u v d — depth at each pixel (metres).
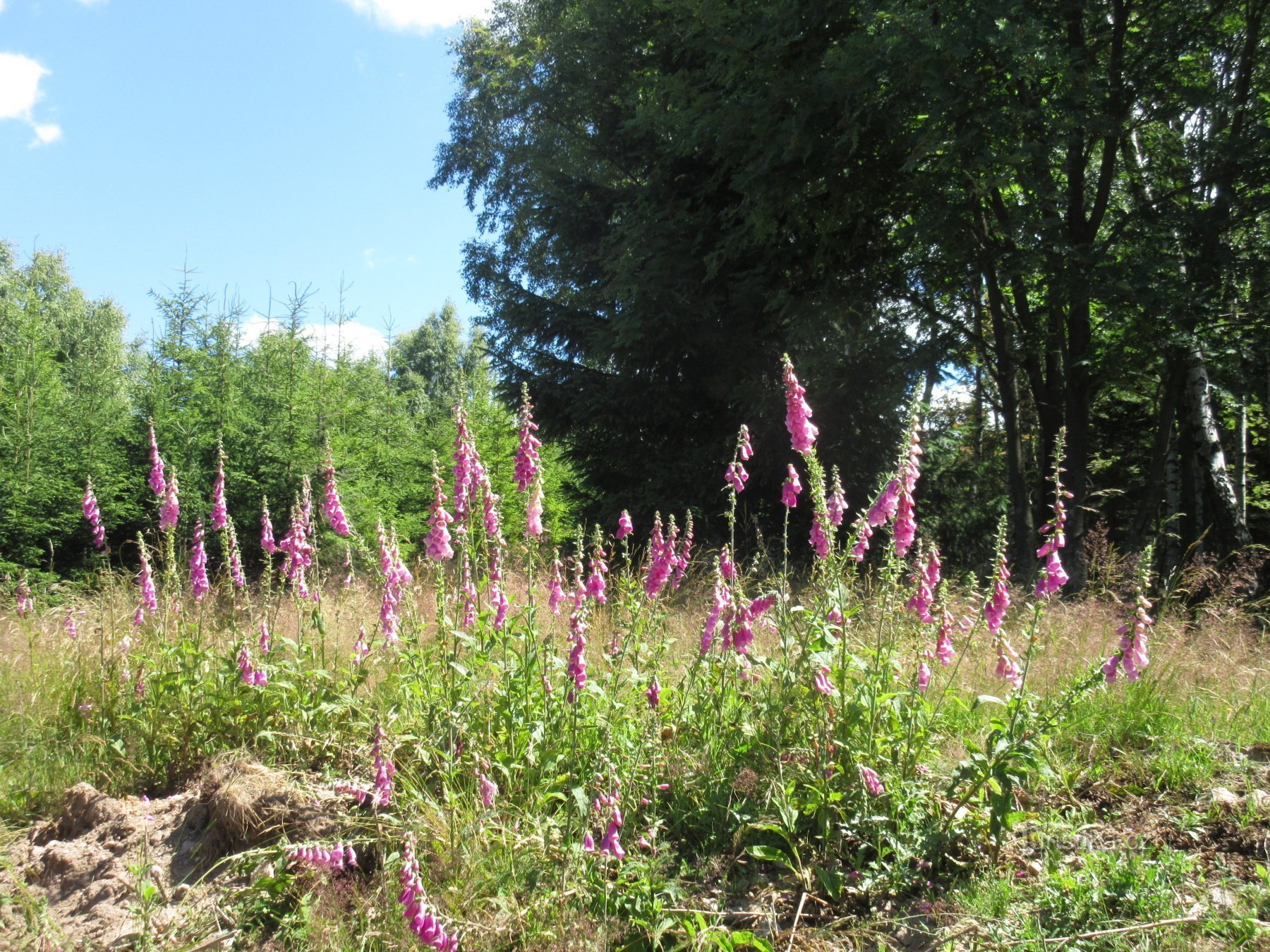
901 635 4.73
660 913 3.29
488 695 4.51
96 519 6.38
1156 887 3.25
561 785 4.18
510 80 26.73
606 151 19.69
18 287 32.47
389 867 3.47
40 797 4.69
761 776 4.04
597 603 5.34
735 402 15.64
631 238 15.75
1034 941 3.02
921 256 15.55
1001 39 11.49
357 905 3.30
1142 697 5.05
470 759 4.18
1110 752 4.71
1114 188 16.41
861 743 3.98
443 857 3.45
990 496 21.52
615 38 18.97
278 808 3.86
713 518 15.40
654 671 4.68
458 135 28.45
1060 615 6.84
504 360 17.47
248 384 15.35
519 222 23.06
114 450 14.66
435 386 52.28
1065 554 13.29
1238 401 14.75
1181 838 3.77
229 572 5.82
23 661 5.95
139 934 3.33
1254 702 5.29
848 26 13.90
